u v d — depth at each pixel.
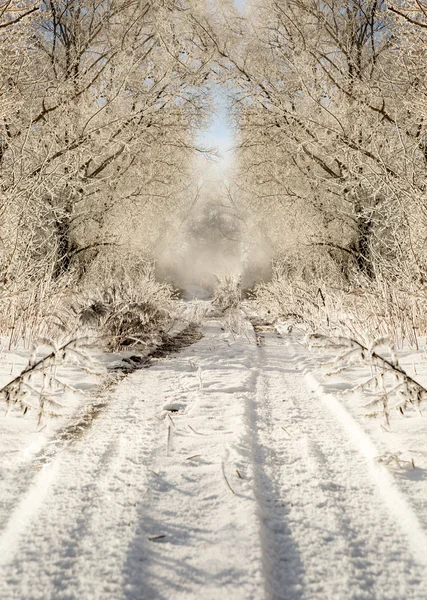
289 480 2.30
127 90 12.16
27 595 1.42
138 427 3.08
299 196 12.57
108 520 1.86
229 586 1.45
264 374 5.14
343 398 3.71
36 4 6.48
